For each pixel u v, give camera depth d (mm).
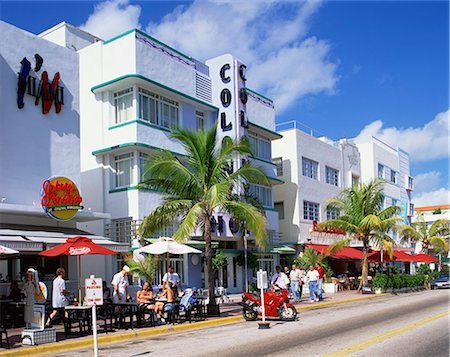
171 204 17594
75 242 14789
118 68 24281
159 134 24547
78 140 20969
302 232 36438
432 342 11617
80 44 27234
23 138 18875
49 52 20266
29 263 19312
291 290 24812
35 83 19578
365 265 31688
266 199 33312
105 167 24172
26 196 18734
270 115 33844
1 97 18281
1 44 18500
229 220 27469
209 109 28656
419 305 21625
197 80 28125
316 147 40000
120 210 23359
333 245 31828
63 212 18672
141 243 22359
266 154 33562
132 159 23625
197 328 15719
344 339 12266
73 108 20953
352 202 31875
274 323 16312
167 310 15625
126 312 15328
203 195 18094
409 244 57625
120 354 11094
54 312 13609
